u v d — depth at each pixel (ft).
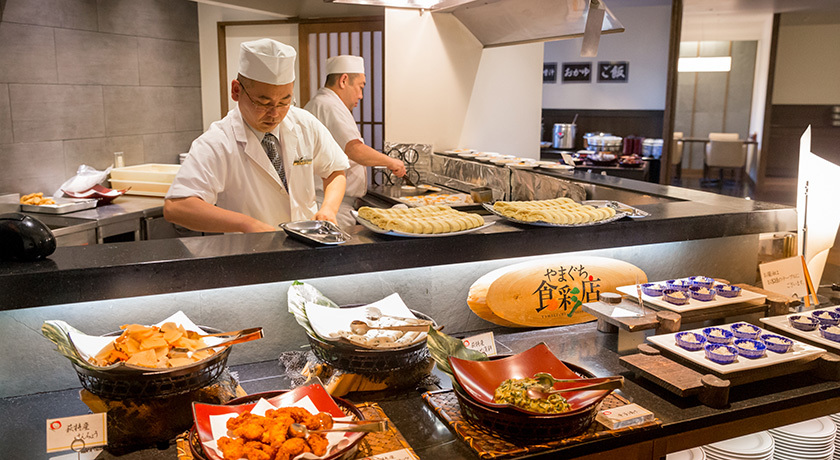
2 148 13.58
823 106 37.96
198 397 4.63
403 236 5.92
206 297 5.60
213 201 7.91
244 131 7.97
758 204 8.25
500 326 6.84
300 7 19.26
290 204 8.54
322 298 5.66
